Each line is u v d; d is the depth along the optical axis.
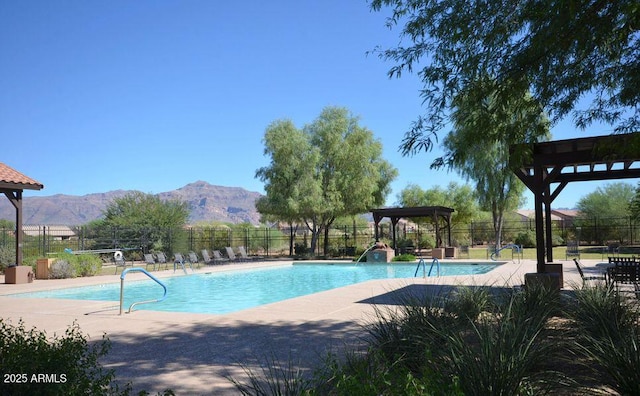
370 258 25.09
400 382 2.69
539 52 4.54
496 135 5.28
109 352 5.65
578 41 4.48
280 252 36.28
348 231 38.22
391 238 34.88
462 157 5.30
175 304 12.84
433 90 5.28
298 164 30.11
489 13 5.05
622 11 4.02
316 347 5.69
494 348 3.34
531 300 5.79
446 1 5.32
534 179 8.97
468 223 41.34
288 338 6.25
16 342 3.02
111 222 31.98
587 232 35.47
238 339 6.26
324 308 8.68
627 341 3.80
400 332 4.62
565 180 11.14
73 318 8.15
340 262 24.73
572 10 3.90
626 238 33.56
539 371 3.81
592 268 15.65
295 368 4.79
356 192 30.28
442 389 2.71
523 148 5.40
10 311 9.05
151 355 5.48
